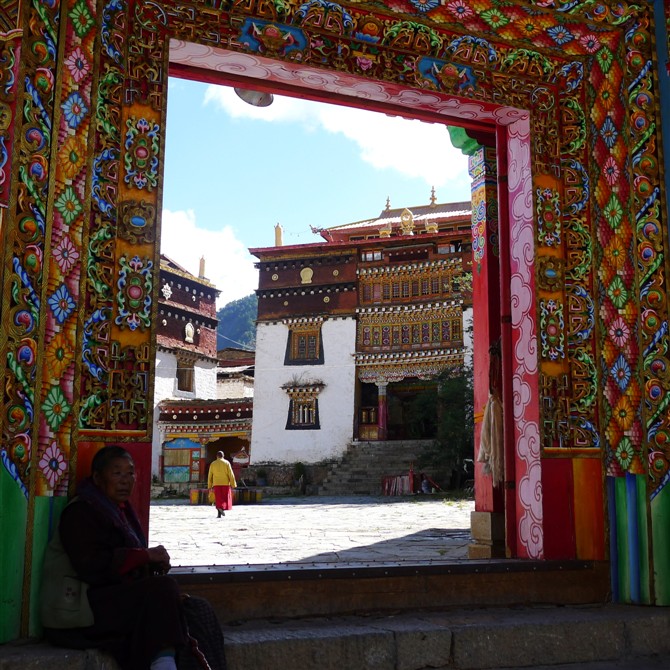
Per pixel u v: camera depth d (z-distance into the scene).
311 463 34.06
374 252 35.16
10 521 3.71
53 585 3.63
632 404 5.41
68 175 4.21
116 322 4.42
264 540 9.42
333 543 8.83
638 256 5.46
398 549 7.84
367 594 4.70
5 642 3.61
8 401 3.76
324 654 4.01
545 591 5.15
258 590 4.45
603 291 5.71
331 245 35.09
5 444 3.73
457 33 5.57
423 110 6.09
